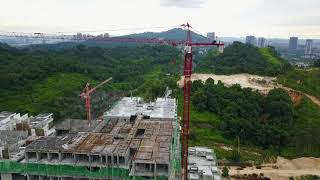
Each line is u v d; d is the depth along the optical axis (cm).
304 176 14562
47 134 13662
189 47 13512
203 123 19150
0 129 13512
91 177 9006
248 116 19625
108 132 11219
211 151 14438
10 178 9444
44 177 9400
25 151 9406
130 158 9425
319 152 17588
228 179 13812
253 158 16262
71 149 9319
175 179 10681
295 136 18275
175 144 11694
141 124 11775
